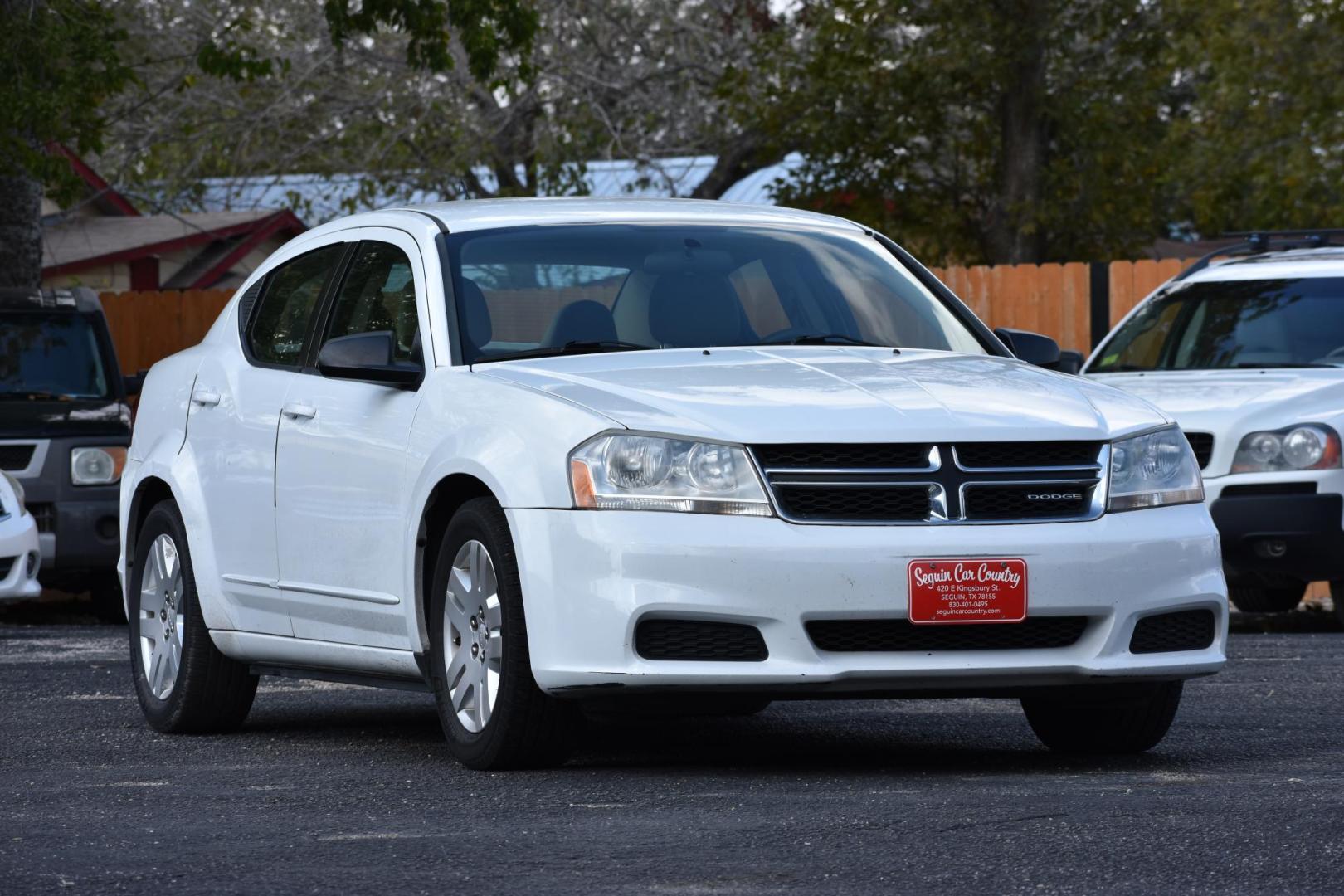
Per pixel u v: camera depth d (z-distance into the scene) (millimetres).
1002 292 34188
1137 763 12266
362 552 13008
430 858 9164
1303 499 21859
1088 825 9609
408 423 12680
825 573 10969
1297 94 55906
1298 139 56375
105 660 20312
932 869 8641
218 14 52281
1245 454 22156
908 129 50969
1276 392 22484
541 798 10828
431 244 13586
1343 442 21984
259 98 53750
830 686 11102
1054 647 11516
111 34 32688
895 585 11023
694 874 8633
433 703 16938
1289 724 14133
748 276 13742
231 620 14562
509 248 13578
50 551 27016
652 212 14383
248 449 14422
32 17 31047
